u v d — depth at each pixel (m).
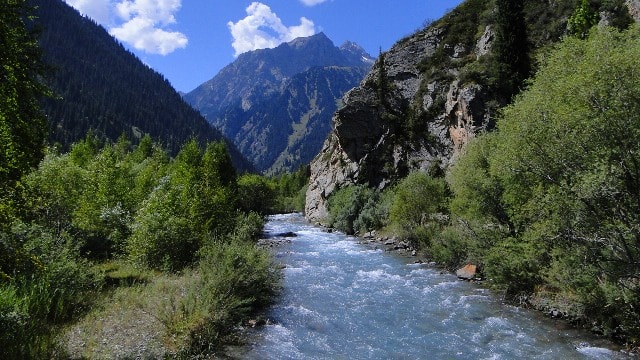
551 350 12.01
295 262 26.48
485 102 38.81
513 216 17.11
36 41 8.92
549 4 49.16
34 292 12.16
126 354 10.41
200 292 14.57
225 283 15.02
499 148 17.86
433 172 43.81
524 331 13.61
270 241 36.50
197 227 23.83
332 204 53.53
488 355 11.85
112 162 29.52
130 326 12.30
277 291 18.56
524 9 50.69
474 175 19.73
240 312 14.32
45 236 15.85
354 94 55.69
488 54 44.75
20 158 8.56
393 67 56.03
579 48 15.97
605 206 11.80
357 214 45.50
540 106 14.44
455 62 50.31
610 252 11.99
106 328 12.05
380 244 34.66
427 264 25.55
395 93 53.88
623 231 11.50
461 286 19.78
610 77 11.77
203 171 35.34
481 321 14.77
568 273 13.52
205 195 27.55
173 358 10.55
